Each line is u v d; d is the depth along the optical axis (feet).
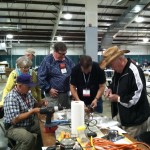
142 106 6.28
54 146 4.43
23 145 7.19
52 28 38.50
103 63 6.54
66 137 4.76
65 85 9.28
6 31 39.50
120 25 33.22
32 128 7.90
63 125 5.73
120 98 6.33
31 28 38.22
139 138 5.60
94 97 8.55
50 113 5.83
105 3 28.91
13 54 50.21
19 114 7.04
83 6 29.12
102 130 5.36
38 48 50.80
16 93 7.27
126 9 30.66
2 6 28.71
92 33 21.85
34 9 29.81
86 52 21.72
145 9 30.25
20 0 26.78
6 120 7.11
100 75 8.32
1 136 11.41
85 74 8.30
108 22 36.09
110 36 38.24
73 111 4.96
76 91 8.51
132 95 6.16
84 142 4.46
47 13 31.37
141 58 55.67
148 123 6.61
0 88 29.76
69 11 30.78
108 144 4.26
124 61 6.38
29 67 9.62
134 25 38.58
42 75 9.13
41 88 9.23
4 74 36.86
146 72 18.54
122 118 6.48
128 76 6.26
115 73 6.82
